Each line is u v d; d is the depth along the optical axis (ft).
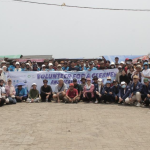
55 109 32.83
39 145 18.63
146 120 26.61
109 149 17.70
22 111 31.55
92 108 33.68
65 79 43.68
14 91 38.75
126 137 20.70
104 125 24.52
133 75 39.73
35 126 24.12
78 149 17.72
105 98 38.04
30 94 40.37
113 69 42.70
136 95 35.50
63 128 23.39
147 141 19.61
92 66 44.39
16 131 22.41
